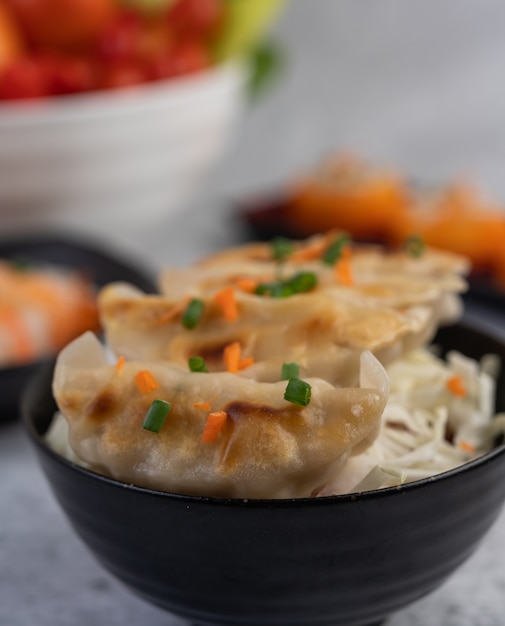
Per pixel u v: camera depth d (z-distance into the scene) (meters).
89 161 0.71
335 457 0.38
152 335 0.43
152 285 0.63
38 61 0.74
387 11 1.06
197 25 0.79
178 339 0.42
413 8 1.05
